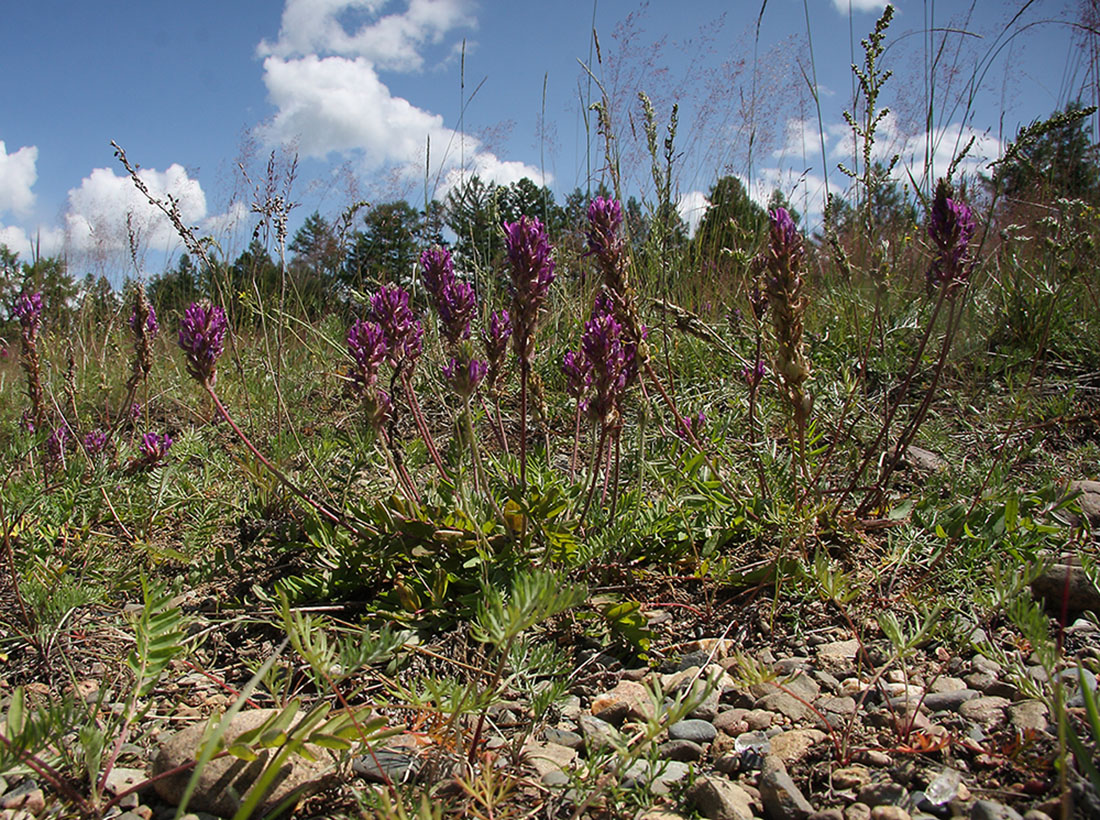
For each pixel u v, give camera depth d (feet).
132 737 1.19
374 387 1.58
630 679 1.32
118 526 1.97
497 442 2.36
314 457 2.06
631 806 1.00
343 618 1.54
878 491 1.73
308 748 1.07
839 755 1.06
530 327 1.52
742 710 1.19
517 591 0.89
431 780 1.04
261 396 2.66
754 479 1.86
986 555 1.51
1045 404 2.31
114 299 3.83
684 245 3.34
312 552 1.74
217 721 1.08
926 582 1.47
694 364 2.76
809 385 2.22
